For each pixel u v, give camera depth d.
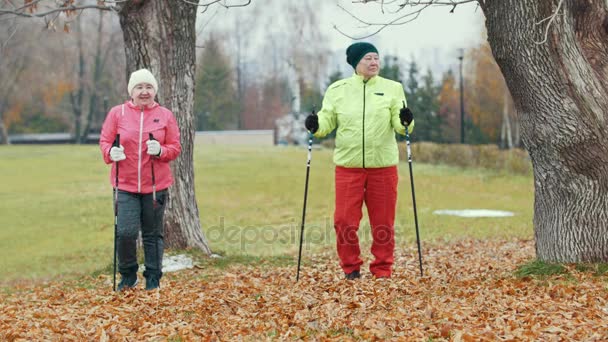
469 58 48.56
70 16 10.16
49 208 22.53
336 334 5.21
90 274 10.01
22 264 14.65
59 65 62.34
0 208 22.56
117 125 6.98
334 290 6.77
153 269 7.14
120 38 59.25
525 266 7.32
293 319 5.62
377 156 7.32
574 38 6.76
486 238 14.20
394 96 7.42
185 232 9.87
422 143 38.53
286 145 54.78
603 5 7.02
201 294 6.82
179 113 9.71
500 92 45.50
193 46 9.79
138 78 6.94
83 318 5.93
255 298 6.64
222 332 5.39
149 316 5.91
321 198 23.84
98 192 26.16
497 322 5.26
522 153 32.06
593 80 6.77
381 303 5.95
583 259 6.93
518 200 22.81
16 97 65.06
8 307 7.03
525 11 6.64
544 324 5.22
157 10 9.51
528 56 6.71
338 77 55.66
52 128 71.62
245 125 73.94
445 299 6.09
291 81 55.97
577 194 6.90
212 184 27.56
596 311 5.50
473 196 23.84
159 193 7.04
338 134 7.42
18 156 39.75
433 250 12.02
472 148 34.81
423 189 25.64
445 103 52.12
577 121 6.70
